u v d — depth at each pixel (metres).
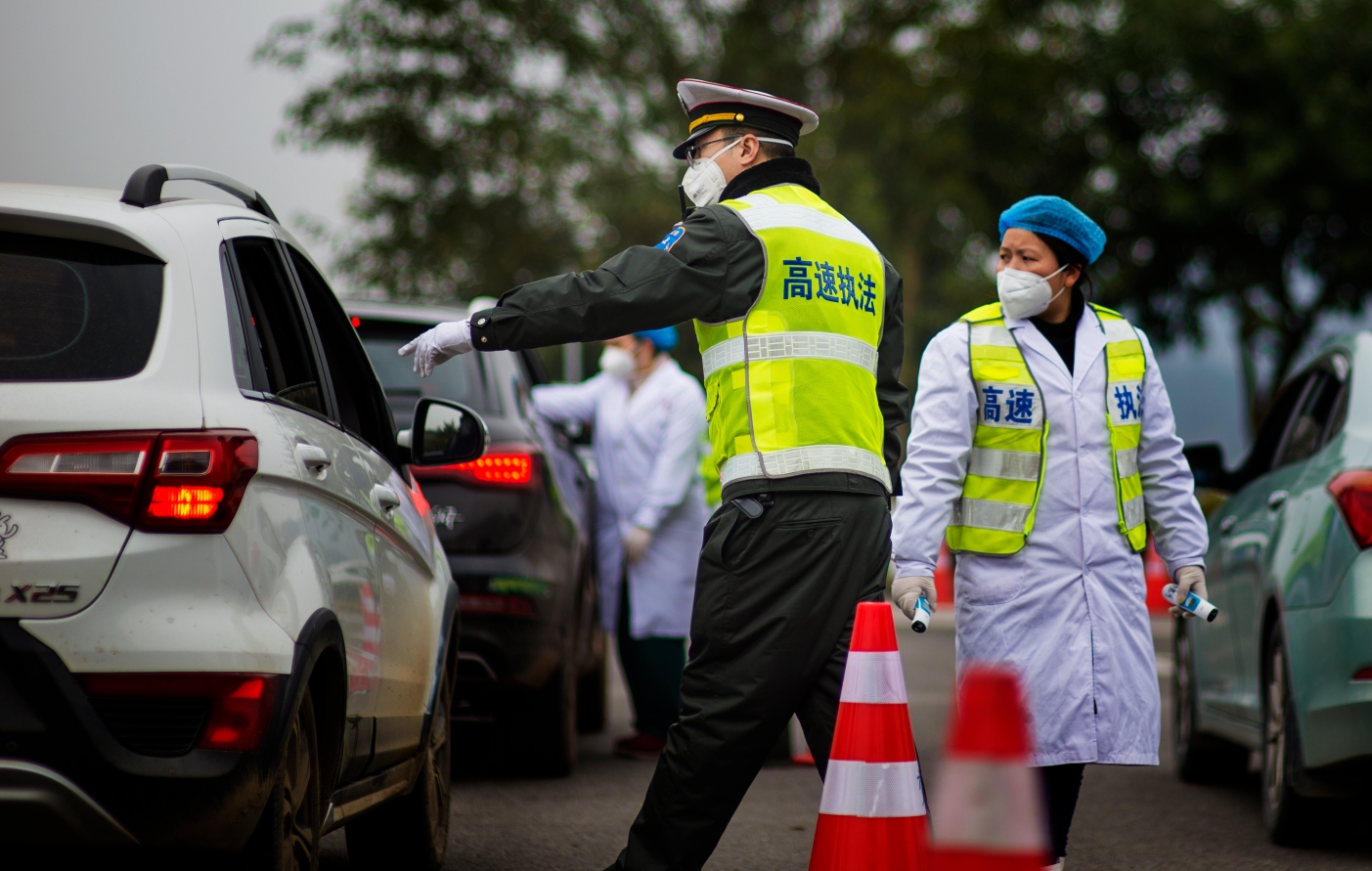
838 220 7.61
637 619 14.69
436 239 59.78
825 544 7.13
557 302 6.98
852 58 58.59
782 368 7.22
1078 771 8.03
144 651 5.64
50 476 5.70
